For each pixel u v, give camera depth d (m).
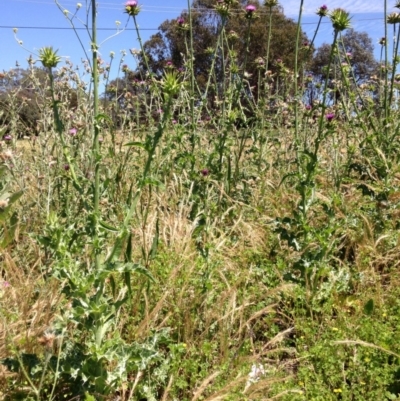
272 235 4.52
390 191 4.61
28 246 4.13
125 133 6.02
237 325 3.42
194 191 5.02
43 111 4.60
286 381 2.85
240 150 5.68
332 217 3.91
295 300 3.59
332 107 6.54
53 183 4.27
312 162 3.77
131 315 3.32
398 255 4.20
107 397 2.64
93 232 2.42
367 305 3.40
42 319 2.92
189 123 5.73
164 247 4.05
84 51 2.46
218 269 3.91
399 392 2.89
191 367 2.92
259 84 6.43
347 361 3.14
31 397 2.43
